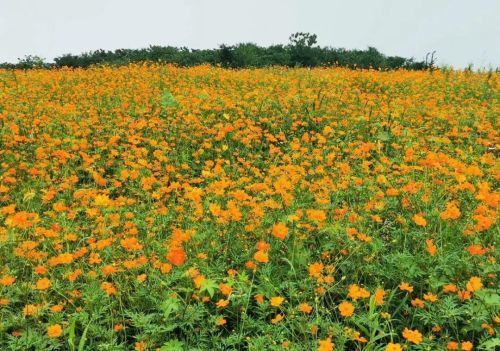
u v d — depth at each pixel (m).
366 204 4.86
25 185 6.58
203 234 4.63
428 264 4.01
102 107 10.84
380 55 26.31
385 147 8.57
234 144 9.10
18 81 14.38
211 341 3.46
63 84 14.28
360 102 11.64
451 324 3.38
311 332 3.29
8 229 4.62
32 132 8.59
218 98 11.12
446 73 15.91
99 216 5.18
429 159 5.46
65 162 7.23
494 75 15.33
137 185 6.69
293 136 9.52
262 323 3.58
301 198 5.65
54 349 3.43
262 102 10.83
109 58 24.53
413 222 4.83
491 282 3.71
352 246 4.31
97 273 4.04
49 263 4.20
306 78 15.30
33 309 3.53
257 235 4.62
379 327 3.57
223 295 3.91
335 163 7.25
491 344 2.93
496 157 8.16
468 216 4.70
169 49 24.14
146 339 3.32
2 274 3.97
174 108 10.42
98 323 3.58
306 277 4.12
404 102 10.91
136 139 8.77
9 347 3.29
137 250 4.48
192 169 8.13
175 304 3.28
